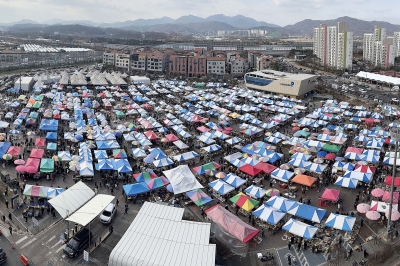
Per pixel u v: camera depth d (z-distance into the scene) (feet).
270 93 589.32
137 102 492.54
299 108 454.81
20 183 237.04
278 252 175.73
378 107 470.39
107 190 234.79
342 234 188.96
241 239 170.81
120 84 619.26
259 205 213.46
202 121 383.45
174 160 278.67
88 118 385.09
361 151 287.28
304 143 311.06
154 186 225.97
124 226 196.13
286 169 256.52
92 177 248.11
